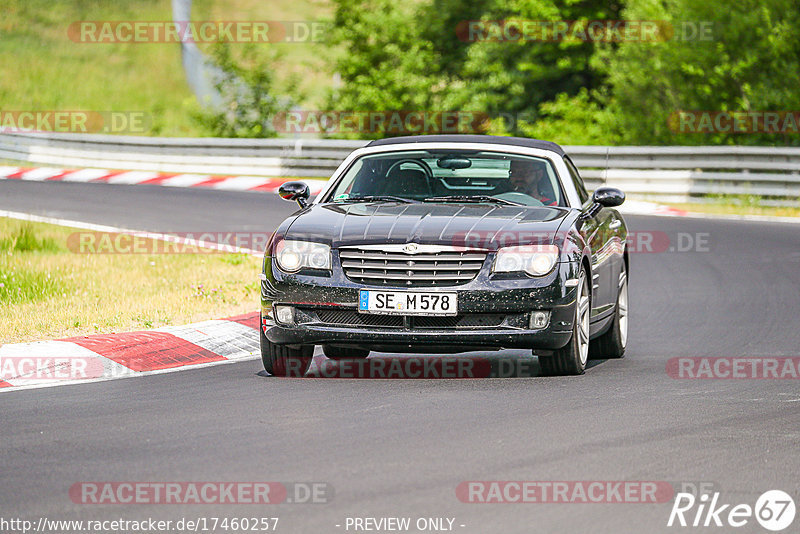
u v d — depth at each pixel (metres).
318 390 21.55
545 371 23.41
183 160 90.25
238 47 129.75
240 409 19.77
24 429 18.28
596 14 101.75
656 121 86.44
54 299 32.25
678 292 36.50
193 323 27.58
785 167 64.94
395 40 112.88
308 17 115.62
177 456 16.48
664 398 21.00
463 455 16.52
